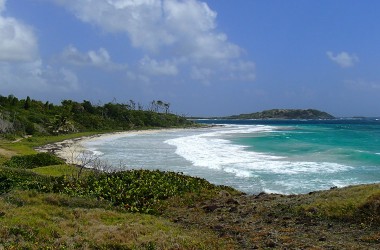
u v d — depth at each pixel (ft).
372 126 492.54
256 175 103.81
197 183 76.43
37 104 386.73
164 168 120.37
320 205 50.72
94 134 329.31
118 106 504.84
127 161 139.33
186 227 48.01
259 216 50.98
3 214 44.32
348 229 43.80
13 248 34.19
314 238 41.22
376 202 47.52
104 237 38.96
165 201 63.67
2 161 112.98
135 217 49.73
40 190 63.26
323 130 377.71
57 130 313.12
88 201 56.90
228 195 70.33
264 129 414.82
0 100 355.15
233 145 201.57
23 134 269.64
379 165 120.06
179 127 507.30
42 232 39.09
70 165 110.11
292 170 111.34
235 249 38.45
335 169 112.47
